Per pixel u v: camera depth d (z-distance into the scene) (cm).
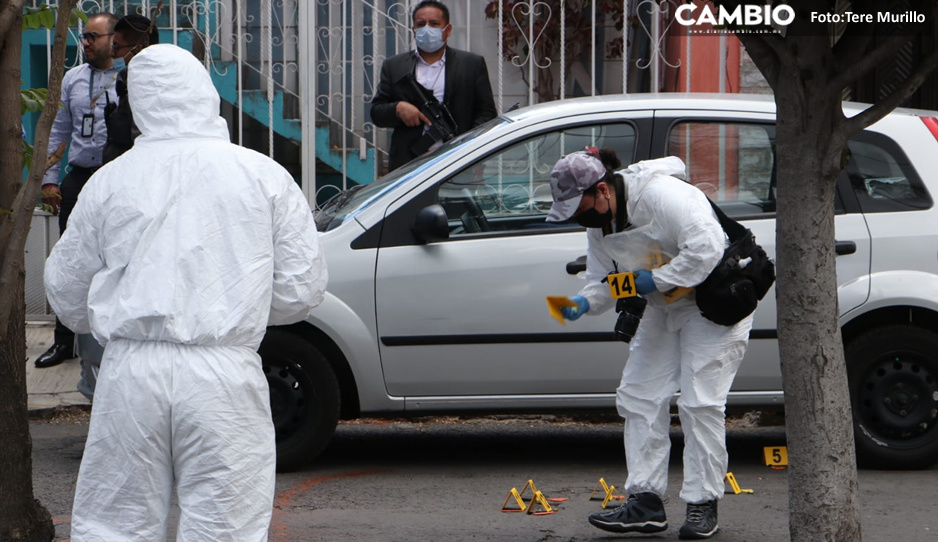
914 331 955
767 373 948
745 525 816
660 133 970
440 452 1084
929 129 980
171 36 1482
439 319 940
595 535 794
